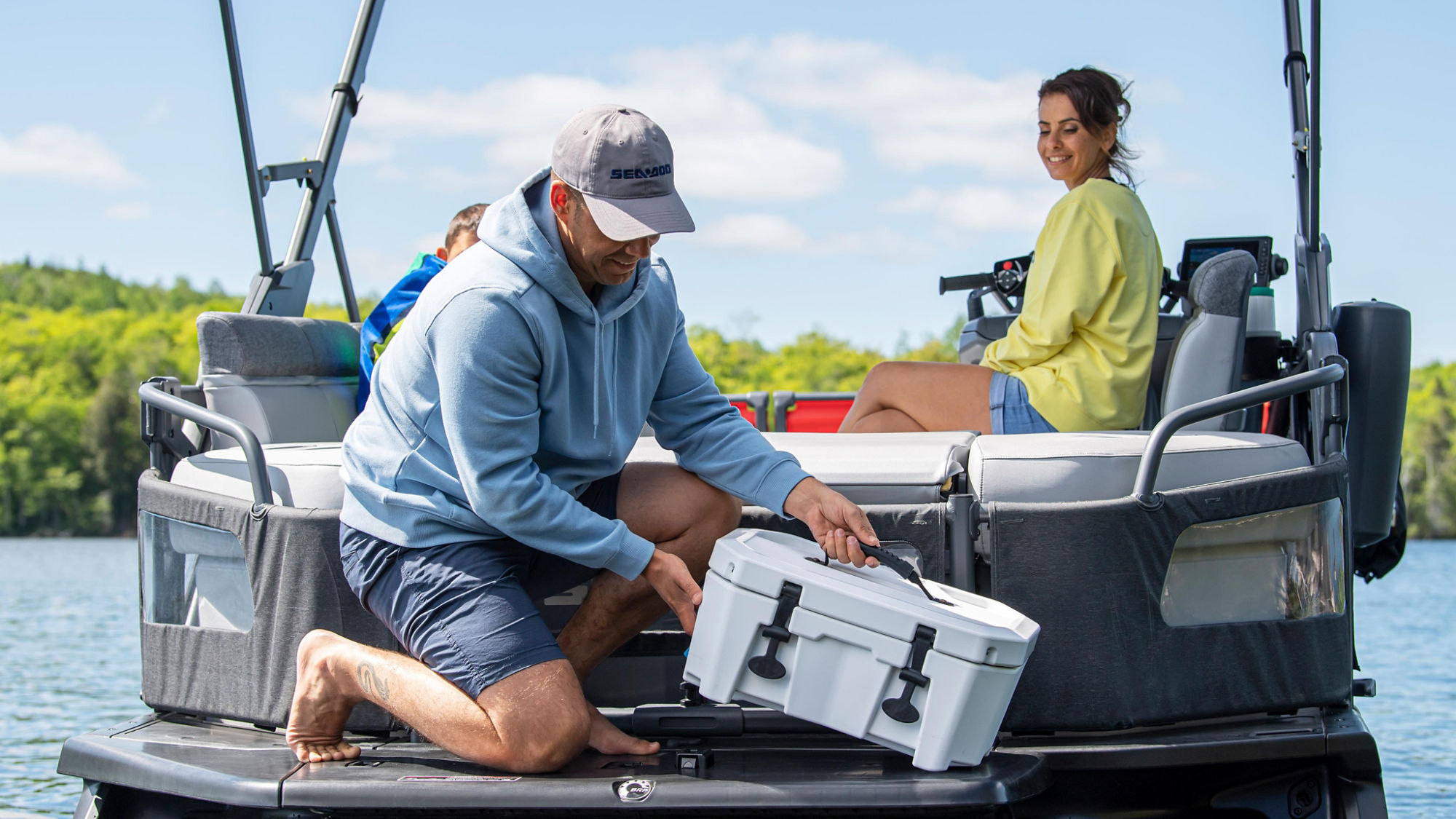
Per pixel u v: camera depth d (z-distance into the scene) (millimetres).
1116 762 1840
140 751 1941
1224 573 2000
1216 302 2602
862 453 2164
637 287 2033
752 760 1872
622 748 1916
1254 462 2072
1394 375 2633
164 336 73812
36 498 68188
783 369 58062
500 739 1792
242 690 2070
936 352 58812
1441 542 58469
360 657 1895
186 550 2180
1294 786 1892
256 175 2904
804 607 1796
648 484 2119
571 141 1862
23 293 84000
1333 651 2025
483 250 1952
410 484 1949
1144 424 3023
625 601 1993
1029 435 2189
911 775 1735
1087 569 1921
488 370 1854
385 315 2877
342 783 1762
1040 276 2705
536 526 1866
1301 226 2574
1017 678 1763
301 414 2723
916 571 1970
